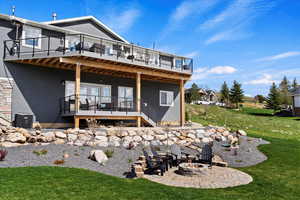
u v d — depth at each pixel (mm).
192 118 28484
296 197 6383
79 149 10008
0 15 13617
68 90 16172
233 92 47500
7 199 5148
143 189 6414
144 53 20453
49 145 10070
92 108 16797
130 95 19469
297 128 26156
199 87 58438
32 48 14898
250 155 11664
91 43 17891
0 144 9391
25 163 7809
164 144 12805
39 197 5375
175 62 21906
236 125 25734
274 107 42688
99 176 7152
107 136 12031
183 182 7398
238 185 7254
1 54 13836
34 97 14703
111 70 16344
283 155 11570
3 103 13516
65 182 6395
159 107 21312
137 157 9914
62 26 16844
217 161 10211
